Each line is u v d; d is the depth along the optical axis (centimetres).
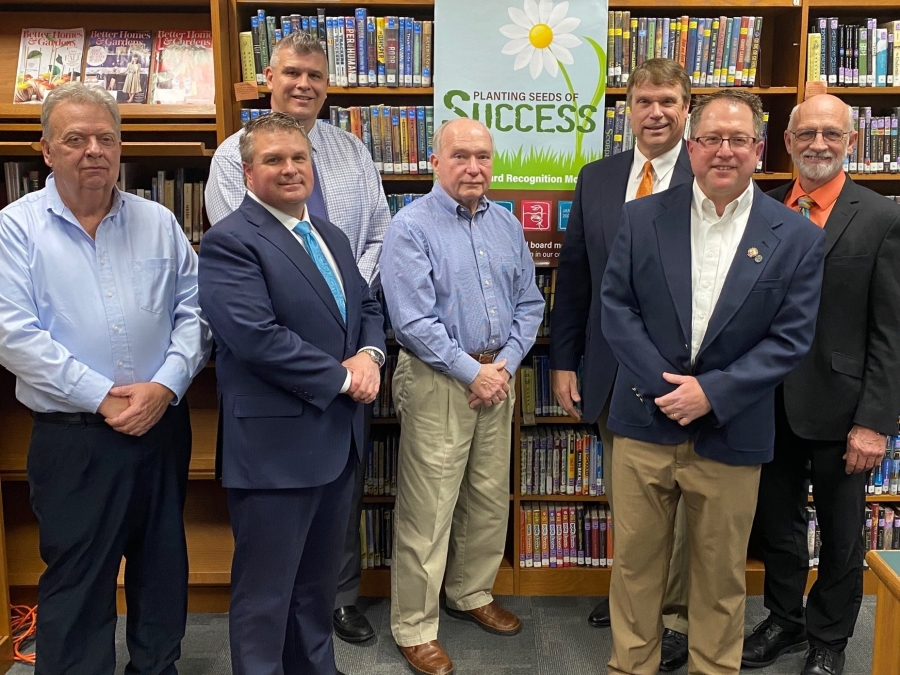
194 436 276
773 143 286
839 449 219
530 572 286
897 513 287
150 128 257
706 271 188
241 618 189
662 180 233
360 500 258
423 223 226
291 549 188
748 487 191
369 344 201
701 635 202
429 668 230
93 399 185
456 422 230
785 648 240
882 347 210
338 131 247
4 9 272
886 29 263
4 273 184
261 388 182
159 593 207
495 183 267
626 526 203
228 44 263
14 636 255
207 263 179
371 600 282
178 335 205
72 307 189
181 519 209
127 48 269
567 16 258
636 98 229
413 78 266
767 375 179
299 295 182
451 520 247
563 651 246
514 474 282
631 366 193
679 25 262
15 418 277
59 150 179
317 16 263
